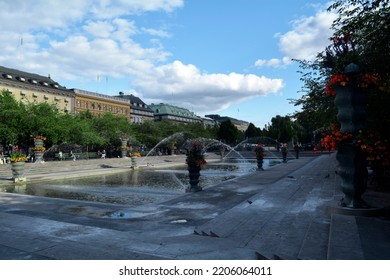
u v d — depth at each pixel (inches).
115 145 2215.8
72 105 3233.3
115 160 1407.5
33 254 208.1
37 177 835.4
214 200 427.5
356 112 270.1
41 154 1183.6
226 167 1199.6
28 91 2810.0
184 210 368.2
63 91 3129.9
